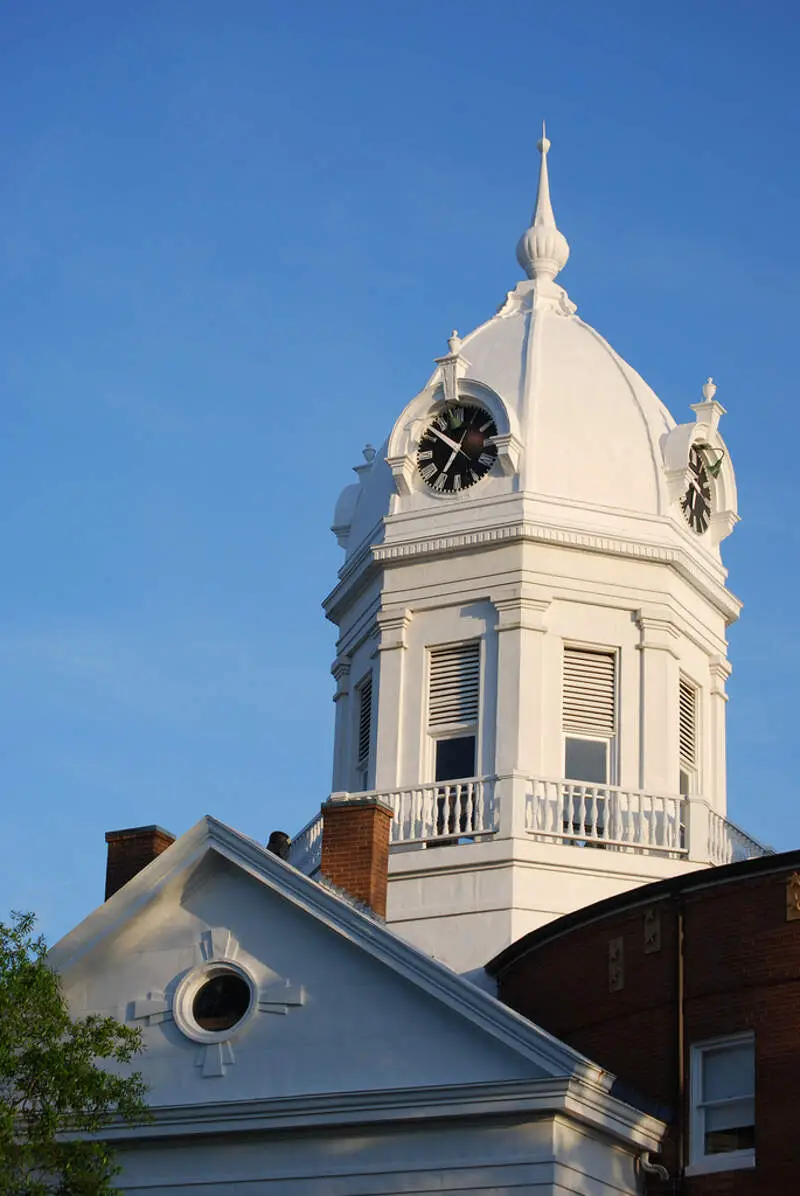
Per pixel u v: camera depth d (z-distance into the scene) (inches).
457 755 2155.5
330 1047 1704.0
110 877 1931.6
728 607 2283.5
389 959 1704.0
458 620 2186.3
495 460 2229.3
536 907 2033.7
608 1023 1747.0
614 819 2082.9
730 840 2137.1
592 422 2260.1
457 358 2268.7
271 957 1756.9
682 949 1718.8
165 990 1785.2
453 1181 1614.2
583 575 2186.3
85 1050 1620.3
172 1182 1705.2
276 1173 1676.9
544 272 2443.4
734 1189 1625.2
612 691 2167.8
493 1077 1637.6
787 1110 1619.1
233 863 1782.7
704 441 2293.3
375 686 2213.3
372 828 1893.5
